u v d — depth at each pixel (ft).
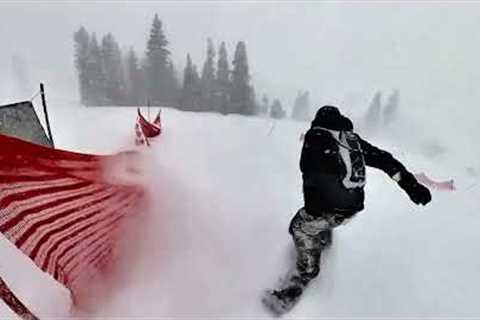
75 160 8.38
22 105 14.03
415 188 9.82
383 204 15.66
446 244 13.50
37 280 10.57
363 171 9.41
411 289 11.56
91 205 8.89
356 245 12.99
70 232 8.60
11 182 7.14
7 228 7.48
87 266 9.44
